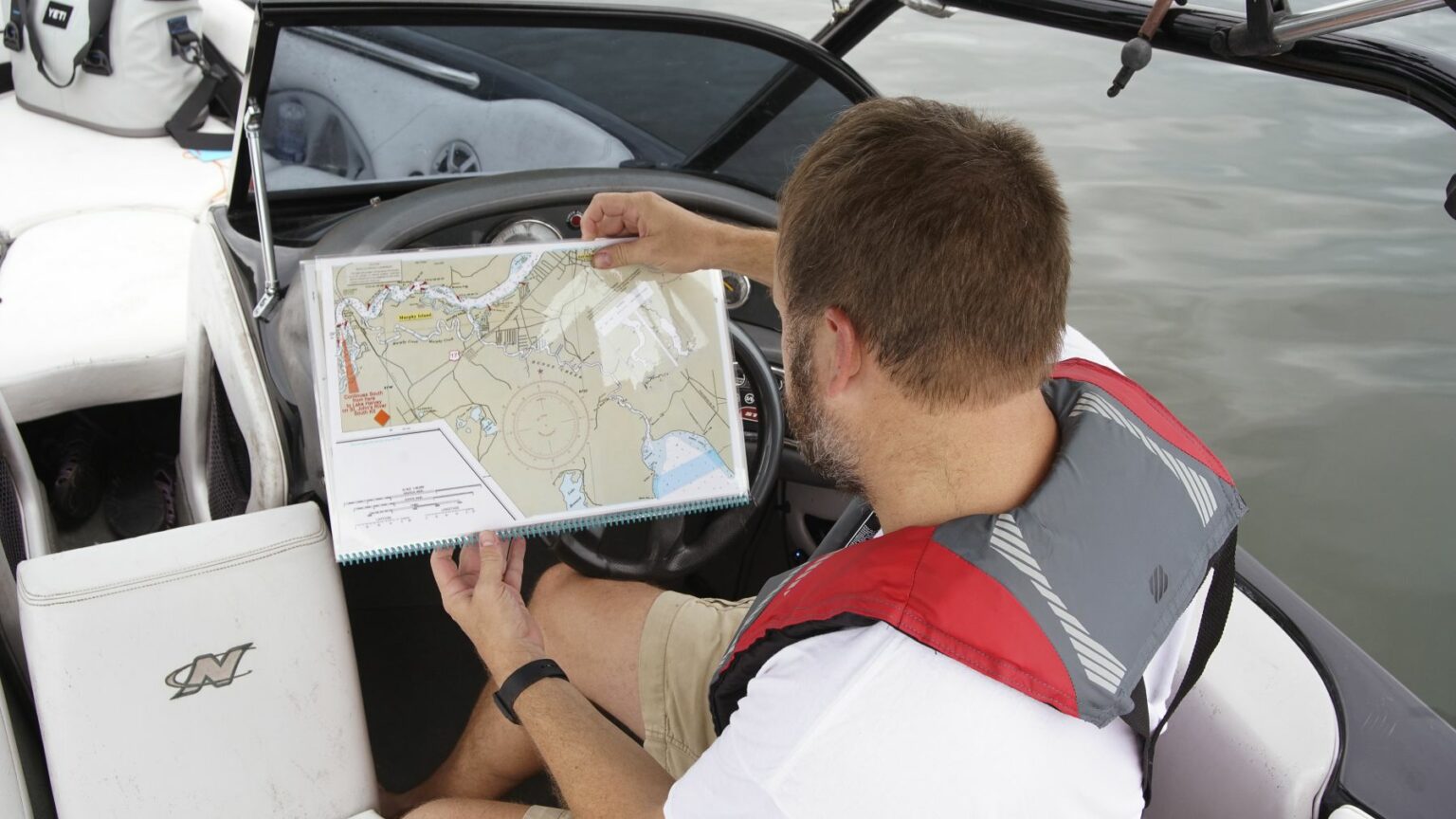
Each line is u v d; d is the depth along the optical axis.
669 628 1.50
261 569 1.37
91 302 2.40
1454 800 1.16
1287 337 2.93
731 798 0.88
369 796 1.47
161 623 1.32
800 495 1.92
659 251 1.38
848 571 0.88
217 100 3.49
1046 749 0.83
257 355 1.55
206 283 1.66
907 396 0.85
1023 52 3.91
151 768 1.34
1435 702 2.11
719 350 1.39
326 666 1.42
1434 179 3.49
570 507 1.30
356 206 1.85
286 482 1.53
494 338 1.32
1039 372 0.85
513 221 1.75
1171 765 1.32
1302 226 3.29
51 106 3.32
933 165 0.83
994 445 0.87
